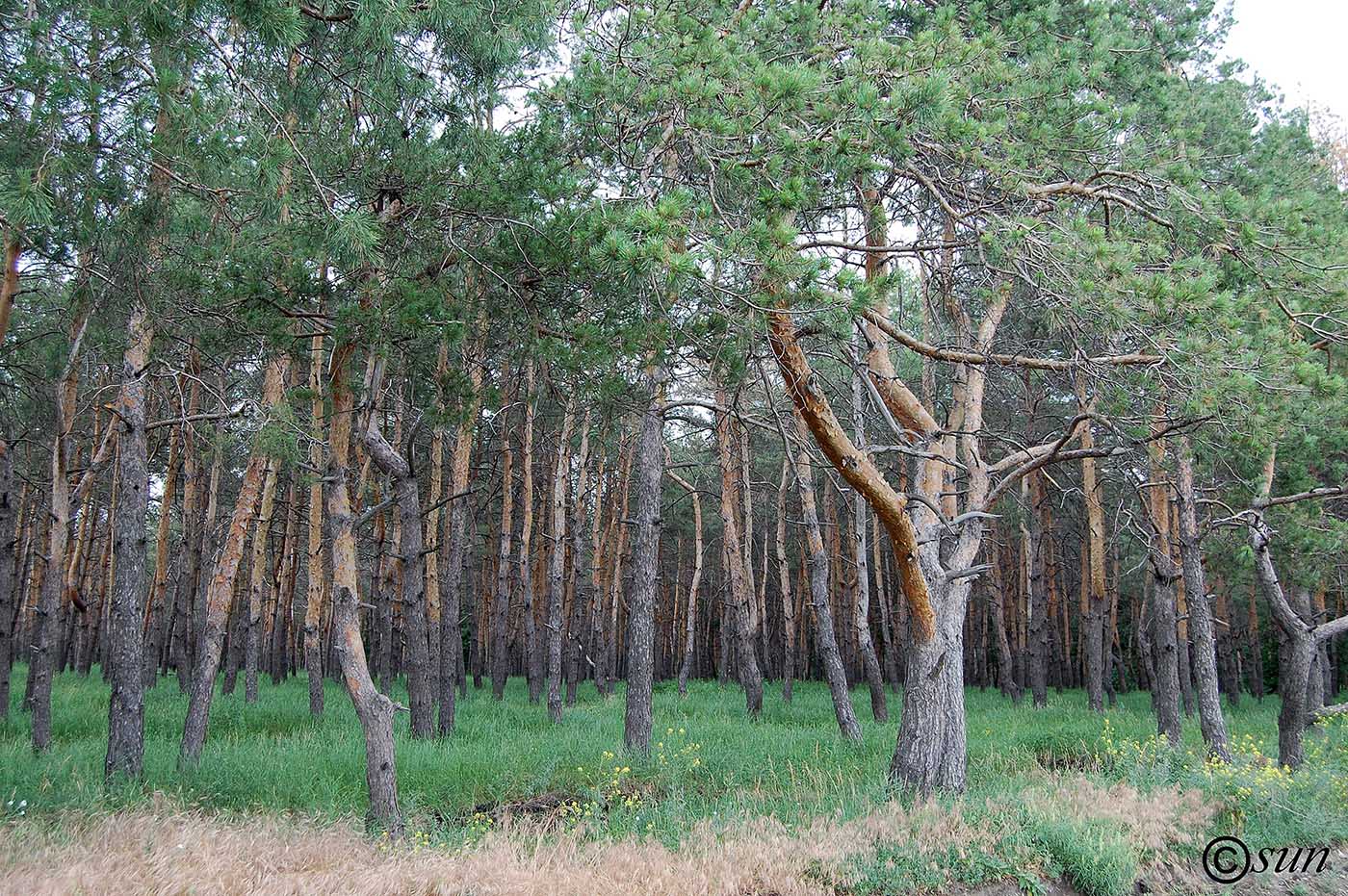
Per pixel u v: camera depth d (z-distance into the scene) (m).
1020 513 21.56
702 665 40.38
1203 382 6.79
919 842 6.82
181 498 22.81
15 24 5.72
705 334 7.33
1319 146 13.93
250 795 8.42
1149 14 11.14
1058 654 27.84
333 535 7.98
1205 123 9.63
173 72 5.31
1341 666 28.38
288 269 7.45
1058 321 7.46
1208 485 13.45
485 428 20.20
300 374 15.62
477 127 7.50
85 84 5.38
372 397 8.62
